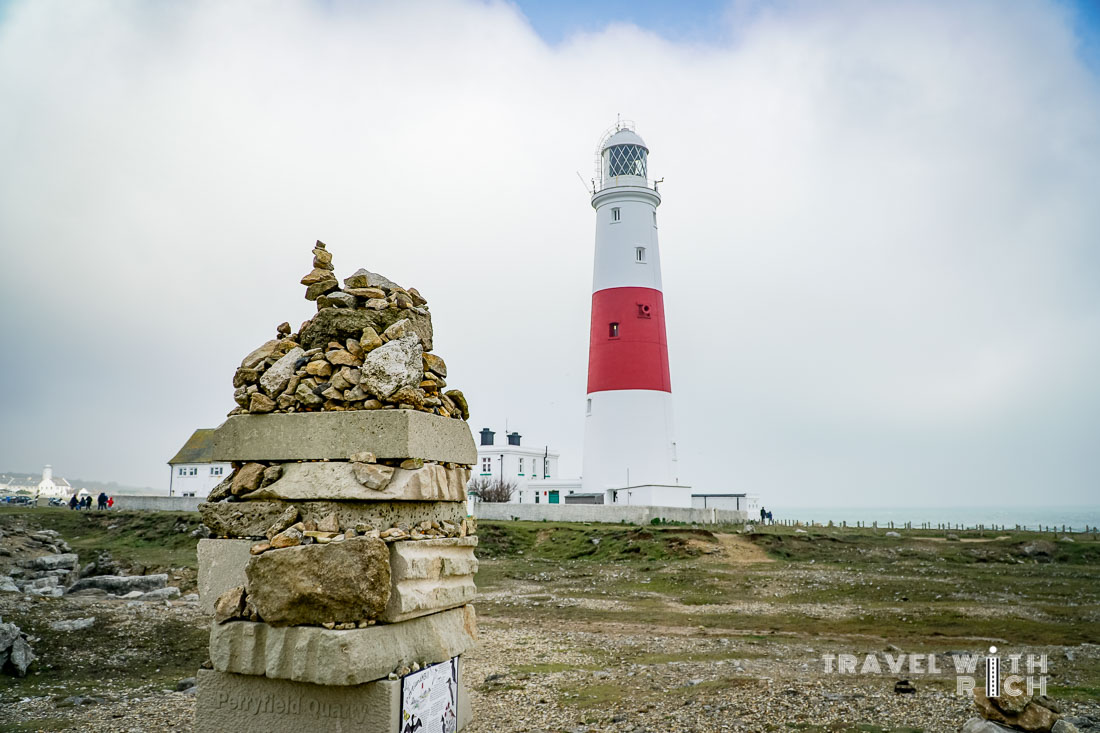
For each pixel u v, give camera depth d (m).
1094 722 11.29
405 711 7.82
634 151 57.72
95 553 40.19
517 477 80.69
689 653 18.84
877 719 11.77
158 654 17.77
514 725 12.59
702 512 51.06
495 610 26.98
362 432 8.19
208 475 74.81
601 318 55.62
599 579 34.22
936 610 25.70
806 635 21.75
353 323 8.80
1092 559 37.12
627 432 53.44
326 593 7.60
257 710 8.03
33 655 16.42
